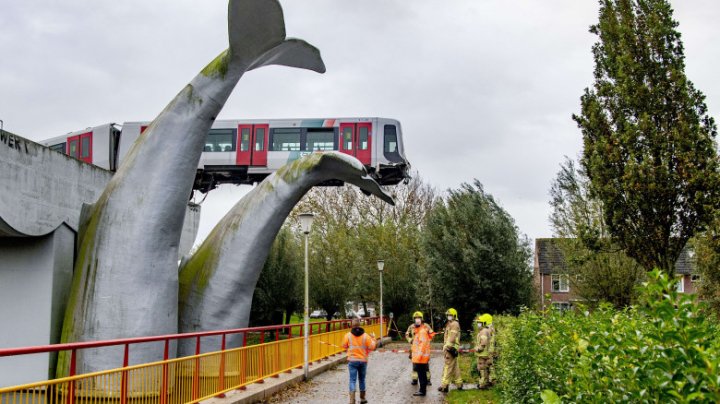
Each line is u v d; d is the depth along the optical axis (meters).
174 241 13.70
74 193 15.14
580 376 4.03
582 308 6.32
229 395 11.73
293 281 30.45
